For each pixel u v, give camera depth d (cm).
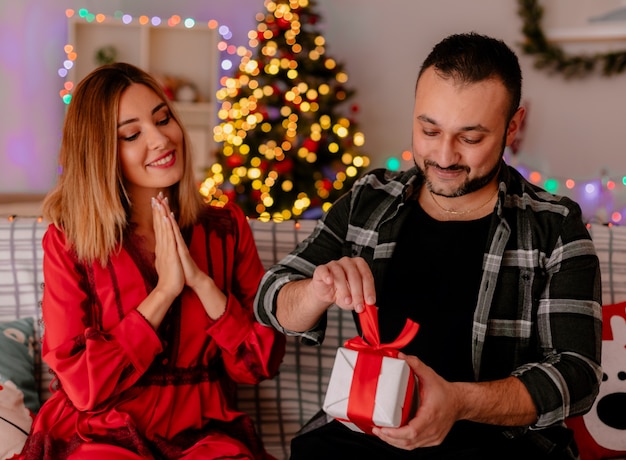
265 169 391
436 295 130
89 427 140
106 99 144
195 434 145
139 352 139
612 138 463
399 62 489
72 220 146
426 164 122
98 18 450
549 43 459
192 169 157
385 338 131
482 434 126
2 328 166
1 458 142
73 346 140
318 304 119
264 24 416
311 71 410
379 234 136
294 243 176
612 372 160
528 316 128
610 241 174
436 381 104
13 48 469
